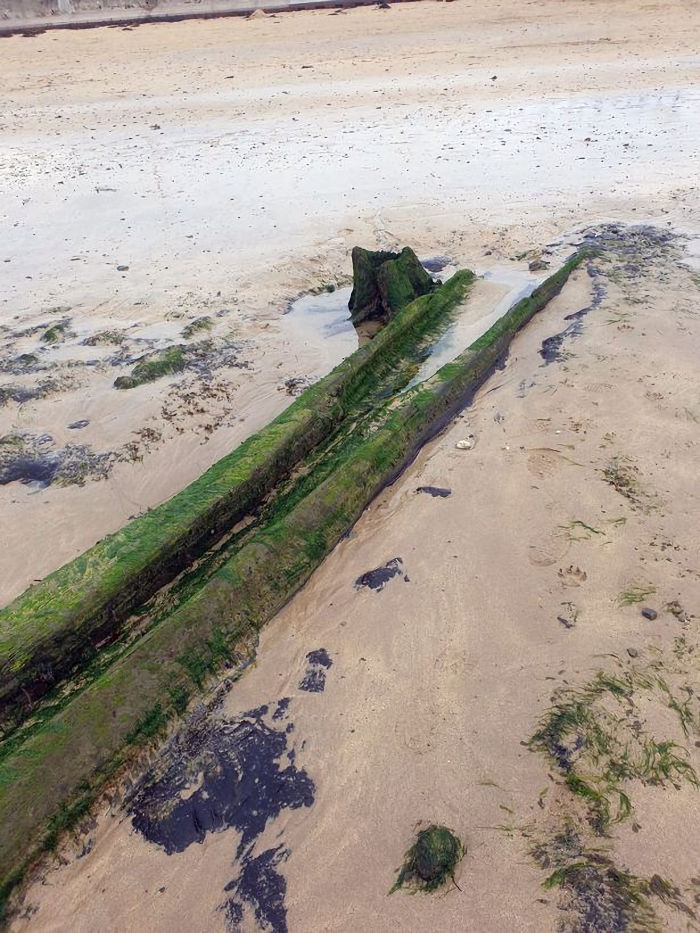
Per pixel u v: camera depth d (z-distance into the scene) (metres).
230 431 7.16
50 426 7.32
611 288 9.05
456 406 7.05
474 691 4.28
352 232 11.19
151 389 7.84
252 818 3.83
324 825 3.74
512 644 4.53
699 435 6.23
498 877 3.43
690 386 6.90
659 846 3.48
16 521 6.16
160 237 11.38
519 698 4.20
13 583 5.53
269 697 4.43
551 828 3.59
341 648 4.67
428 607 4.85
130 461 6.80
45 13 27.95
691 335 7.83
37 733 4.08
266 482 6.07
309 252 10.66
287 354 8.45
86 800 3.89
